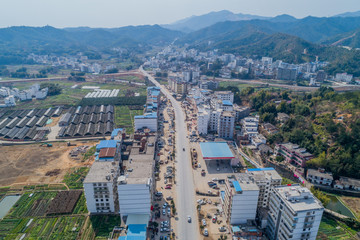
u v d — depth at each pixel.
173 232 141.12
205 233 139.25
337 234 144.88
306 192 121.19
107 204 153.88
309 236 118.62
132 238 124.69
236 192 136.50
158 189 179.50
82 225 146.50
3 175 198.12
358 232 143.62
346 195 179.88
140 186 137.25
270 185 148.38
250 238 132.50
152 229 142.25
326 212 160.12
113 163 165.12
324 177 184.88
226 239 136.38
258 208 151.00
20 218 152.88
